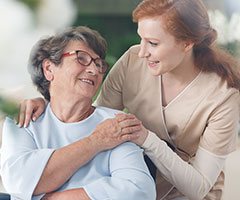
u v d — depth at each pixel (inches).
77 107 70.5
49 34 72.1
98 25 100.7
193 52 74.9
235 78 75.6
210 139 74.3
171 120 76.5
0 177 69.8
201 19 70.5
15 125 70.7
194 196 73.7
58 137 70.5
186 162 76.2
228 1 77.8
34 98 73.0
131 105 78.9
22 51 73.3
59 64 69.6
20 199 67.2
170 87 76.1
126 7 101.9
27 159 67.2
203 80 75.3
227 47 77.5
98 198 65.4
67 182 68.3
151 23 69.1
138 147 69.7
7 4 76.6
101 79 71.1
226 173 102.9
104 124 68.7
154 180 72.6
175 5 68.5
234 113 74.4
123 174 66.7
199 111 74.7
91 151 67.2
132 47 79.5
